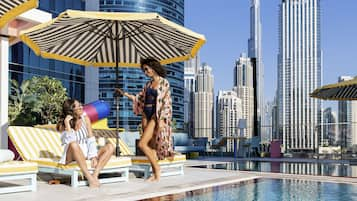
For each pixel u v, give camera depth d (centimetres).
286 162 1322
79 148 572
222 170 880
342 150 1521
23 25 956
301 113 19300
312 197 521
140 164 697
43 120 2983
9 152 563
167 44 813
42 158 659
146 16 635
